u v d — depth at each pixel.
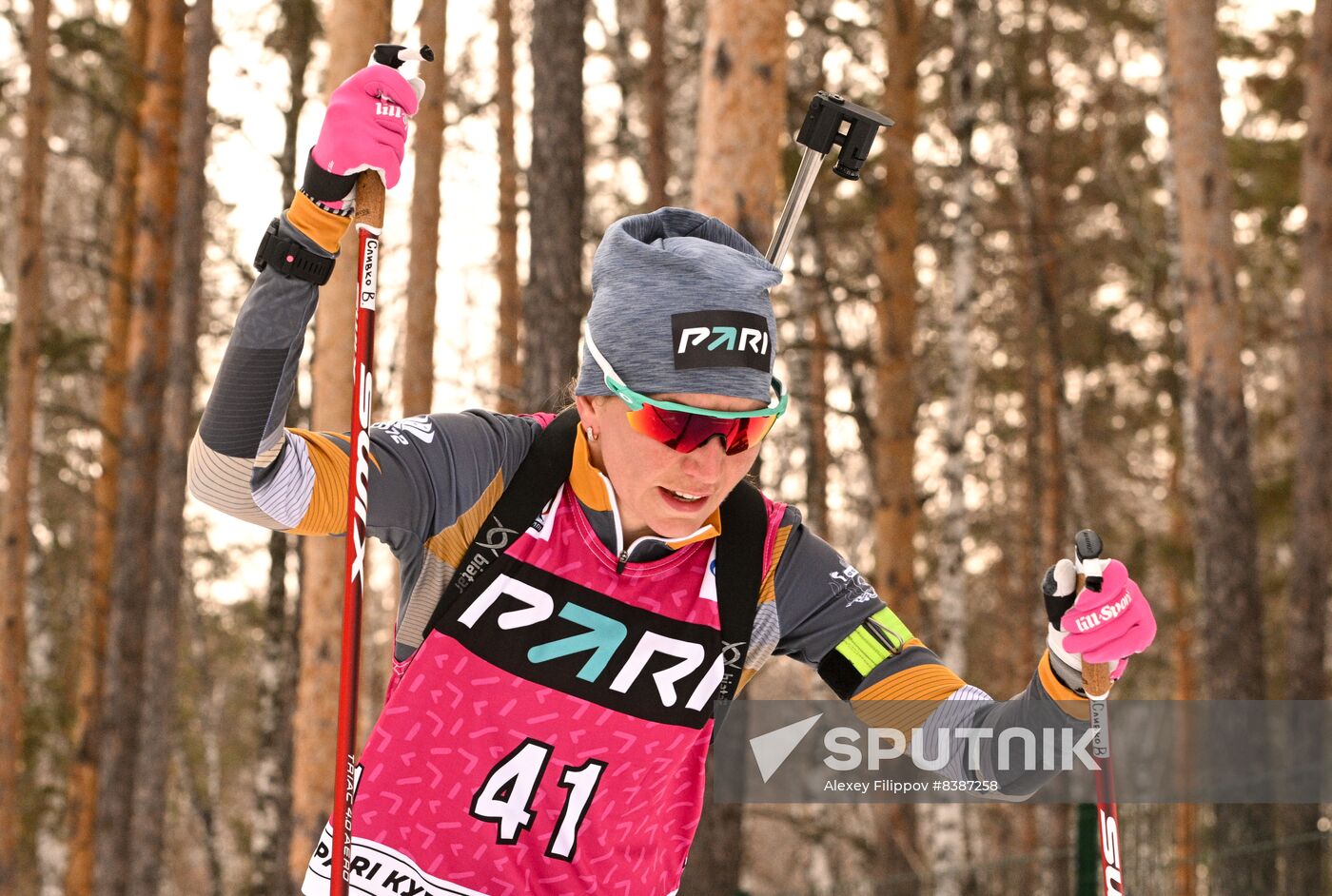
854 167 3.45
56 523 27.69
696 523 3.04
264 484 2.91
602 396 3.00
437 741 3.09
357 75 2.83
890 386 20.17
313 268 2.76
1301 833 16.53
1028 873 17.77
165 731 19.27
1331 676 22.84
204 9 18.69
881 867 19.48
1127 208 27.41
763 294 3.02
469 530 3.09
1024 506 30.16
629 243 3.04
